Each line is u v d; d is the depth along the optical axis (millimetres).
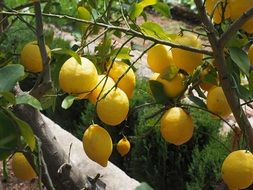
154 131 2527
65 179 1062
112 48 959
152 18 6508
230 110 859
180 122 827
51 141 1059
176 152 2561
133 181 1651
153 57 883
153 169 2613
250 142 848
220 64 792
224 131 2607
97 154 809
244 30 835
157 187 2613
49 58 854
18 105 1033
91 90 796
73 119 3227
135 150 2629
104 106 774
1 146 739
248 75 797
